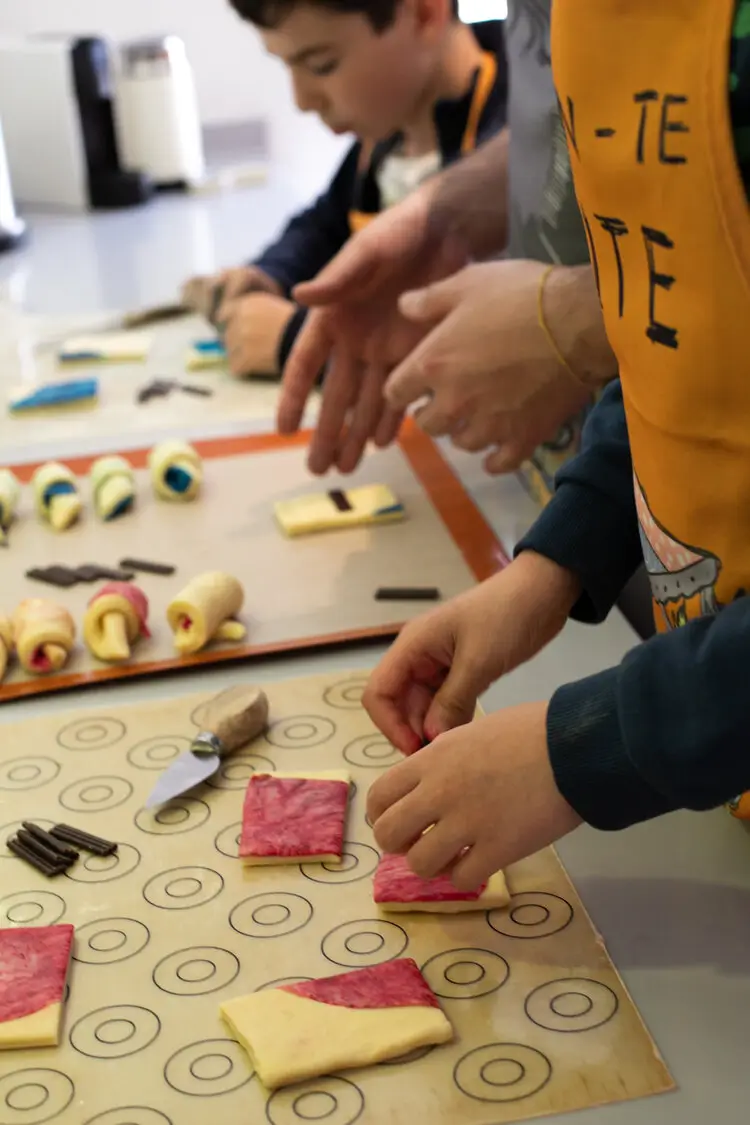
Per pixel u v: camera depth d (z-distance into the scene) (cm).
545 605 62
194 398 133
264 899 56
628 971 50
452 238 107
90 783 65
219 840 60
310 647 79
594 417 67
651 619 86
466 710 61
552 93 85
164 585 89
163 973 51
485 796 49
